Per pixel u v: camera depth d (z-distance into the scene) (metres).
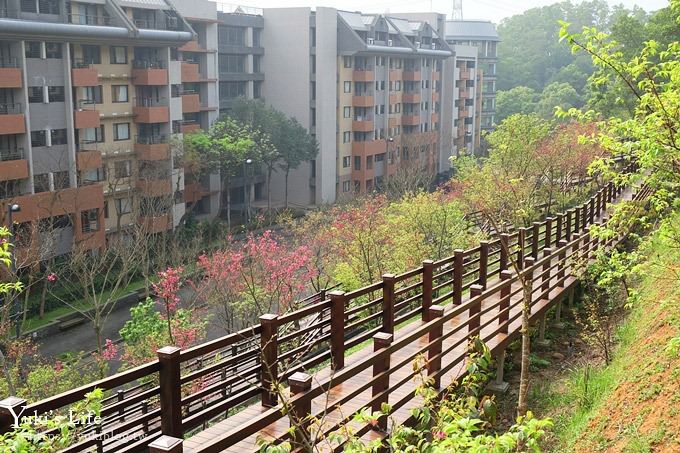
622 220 10.07
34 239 23.41
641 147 7.33
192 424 5.89
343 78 52.16
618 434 8.17
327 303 7.73
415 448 4.79
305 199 51.66
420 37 59.75
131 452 5.33
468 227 22.31
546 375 12.15
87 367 21.67
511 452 5.13
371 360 7.13
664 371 8.89
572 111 8.37
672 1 8.57
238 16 49.28
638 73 7.50
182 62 41.19
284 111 52.22
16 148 30.03
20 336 20.66
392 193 45.09
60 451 4.81
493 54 90.62
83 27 31.36
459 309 9.10
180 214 39.19
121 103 36.75
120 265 30.31
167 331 17.45
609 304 13.80
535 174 25.75
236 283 21.03
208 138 40.00
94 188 31.61
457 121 69.44
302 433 5.19
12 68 29.31
